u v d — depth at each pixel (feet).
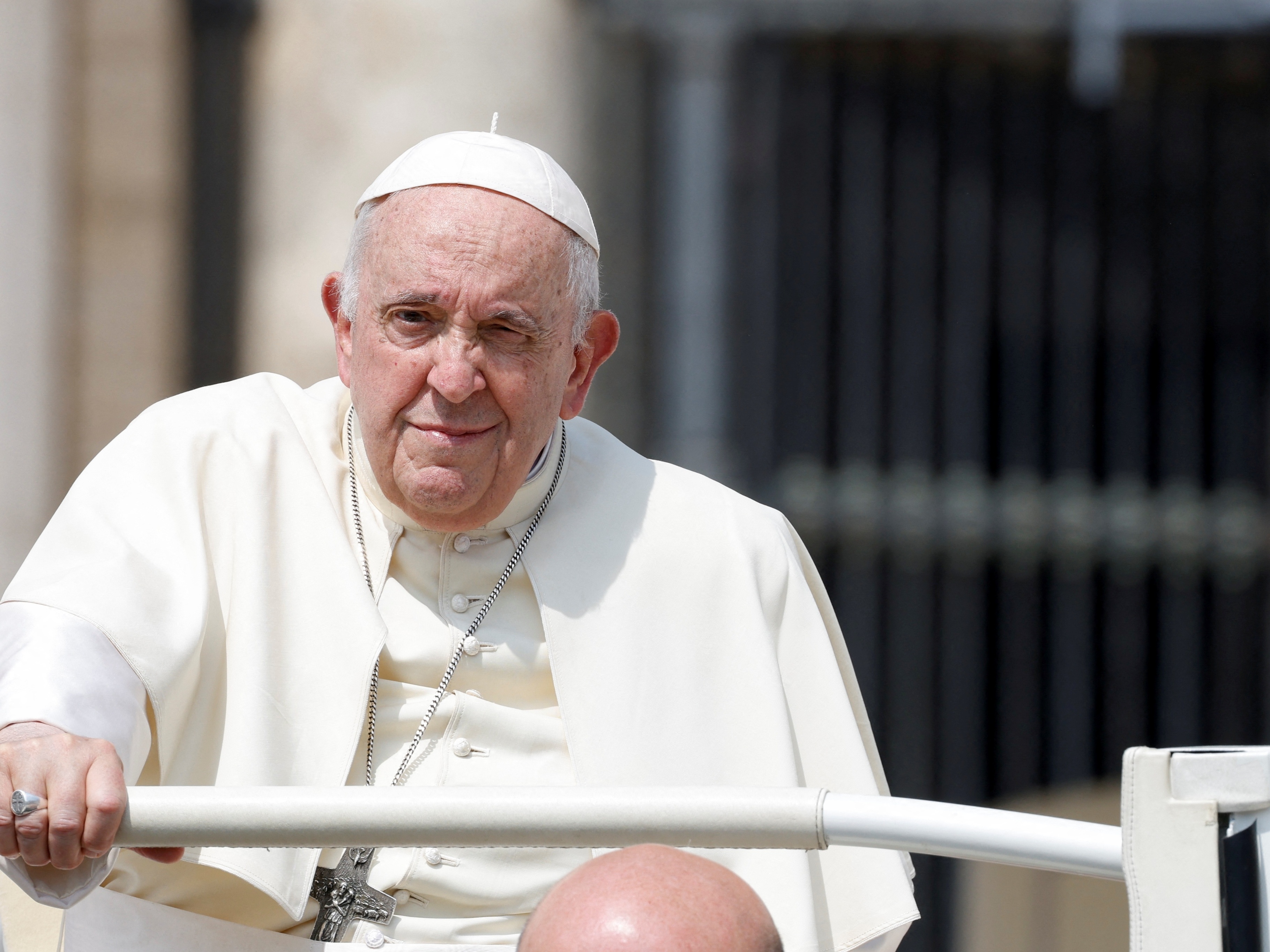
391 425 32.27
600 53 82.79
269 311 78.48
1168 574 93.50
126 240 77.97
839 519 92.53
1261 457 94.27
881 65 93.30
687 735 33.99
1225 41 92.58
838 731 35.55
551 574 34.35
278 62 79.10
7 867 26.00
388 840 24.41
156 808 24.72
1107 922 78.18
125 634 29.96
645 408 88.07
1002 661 92.73
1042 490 93.86
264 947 30.60
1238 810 21.85
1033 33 90.58
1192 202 94.73
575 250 33.09
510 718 33.06
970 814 23.58
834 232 93.15
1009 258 94.73
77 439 77.36
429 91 78.23
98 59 77.97
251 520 32.83
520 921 31.78
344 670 32.32
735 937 20.38
